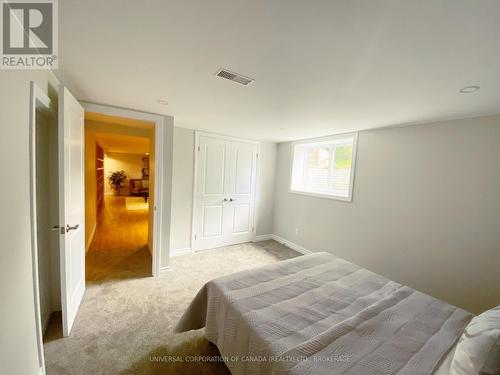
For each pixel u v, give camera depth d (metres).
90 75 1.63
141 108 2.47
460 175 2.15
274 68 1.41
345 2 0.84
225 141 3.94
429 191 2.37
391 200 2.71
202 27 1.04
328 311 1.37
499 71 1.26
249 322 1.22
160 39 1.15
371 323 1.24
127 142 6.55
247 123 2.98
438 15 0.87
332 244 3.44
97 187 5.59
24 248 1.16
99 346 1.67
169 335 1.83
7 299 0.98
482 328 0.90
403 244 2.59
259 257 3.65
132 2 0.89
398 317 1.32
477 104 1.77
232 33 1.08
